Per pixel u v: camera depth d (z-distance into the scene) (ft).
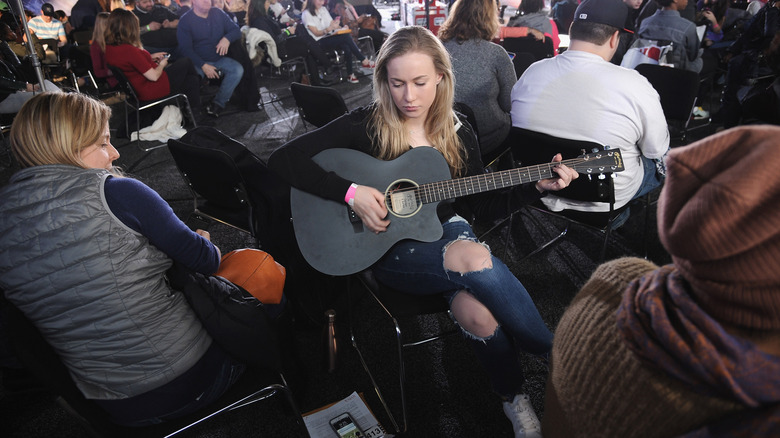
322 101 9.73
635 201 8.13
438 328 6.93
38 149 3.72
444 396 5.90
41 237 3.59
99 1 18.92
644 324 1.89
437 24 18.78
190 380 4.21
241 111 16.70
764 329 1.61
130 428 4.26
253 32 17.99
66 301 3.65
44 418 5.98
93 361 3.87
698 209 1.55
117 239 3.75
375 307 7.34
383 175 5.27
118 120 16.39
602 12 5.87
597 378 2.12
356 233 5.19
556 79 6.31
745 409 1.65
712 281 1.64
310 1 19.24
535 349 4.74
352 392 6.02
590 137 6.21
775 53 9.93
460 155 5.57
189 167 6.79
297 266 6.23
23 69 14.44
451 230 5.29
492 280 4.56
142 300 3.87
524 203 5.35
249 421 5.76
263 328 4.52
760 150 1.47
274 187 6.14
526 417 4.96
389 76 4.93
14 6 10.34
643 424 1.93
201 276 4.45
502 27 13.41
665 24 11.83
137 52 12.73
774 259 1.47
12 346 3.43
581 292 2.48
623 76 5.95
